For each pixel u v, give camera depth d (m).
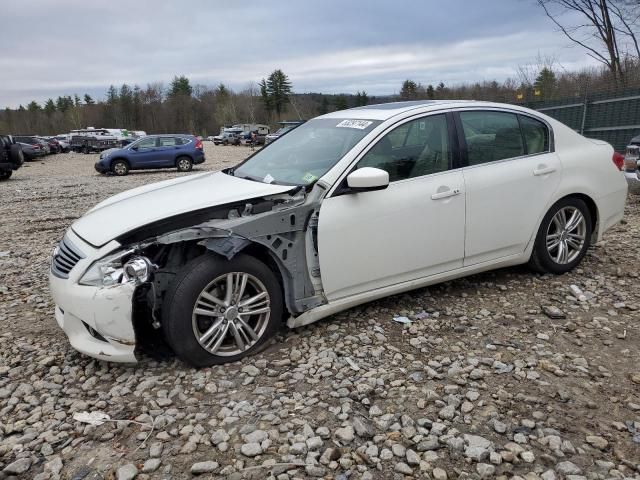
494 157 4.40
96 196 13.58
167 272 3.44
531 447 2.62
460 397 3.04
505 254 4.54
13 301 5.00
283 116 92.38
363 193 3.79
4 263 6.54
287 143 4.69
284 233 3.59
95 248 3.34
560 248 4.84
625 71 17.12
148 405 3.07
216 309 3.42
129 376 3.41
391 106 4.46
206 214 3.61
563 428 2.75
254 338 3.60
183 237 3.22
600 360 3.45
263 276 3.54
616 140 12.13
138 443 2.75
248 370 3.41
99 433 2.84
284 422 2.86
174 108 104.62
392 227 3.87
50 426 2.92
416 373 3.33
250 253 3.70
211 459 2.60
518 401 3.01
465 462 2.52
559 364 3.40
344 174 3.76
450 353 3.59
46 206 11.95
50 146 41.66
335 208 3.68
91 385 3.33
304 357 3.58
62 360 3.69
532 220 4.56
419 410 2.94
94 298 3.18
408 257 4.00
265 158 4.62
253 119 95.19
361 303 3.99
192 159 21.95
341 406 2.99
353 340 3.77
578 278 4.88
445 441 2.66
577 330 3.88
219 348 3.48
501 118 4.52
